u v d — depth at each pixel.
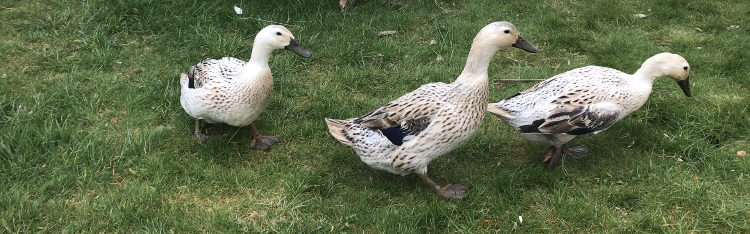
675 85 1.83
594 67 1.51
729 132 1.61
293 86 1.84
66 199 1.36
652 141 1.59
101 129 1.60
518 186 1.43
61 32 2.01
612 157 1.54
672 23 2.24
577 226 1.33
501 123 1.68
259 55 1.44
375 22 2.19
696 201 1.38
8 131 1.52
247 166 1.51
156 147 1.54
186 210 1.35
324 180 1.45
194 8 2.15
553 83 1.46
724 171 1.46
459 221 1.34
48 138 1.50
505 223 1.34
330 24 2.14
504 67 1.99
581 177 1.47
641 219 1.33
